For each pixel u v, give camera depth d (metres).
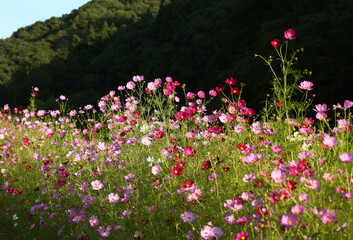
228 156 3.09
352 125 3.15
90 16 95.75
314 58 11.78
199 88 29.86
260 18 22.73
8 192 3.63
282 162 2.64
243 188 2.68
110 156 3.54
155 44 54.06
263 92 13.67
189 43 41.94
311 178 2.02
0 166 4.51
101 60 59.31
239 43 25.38
